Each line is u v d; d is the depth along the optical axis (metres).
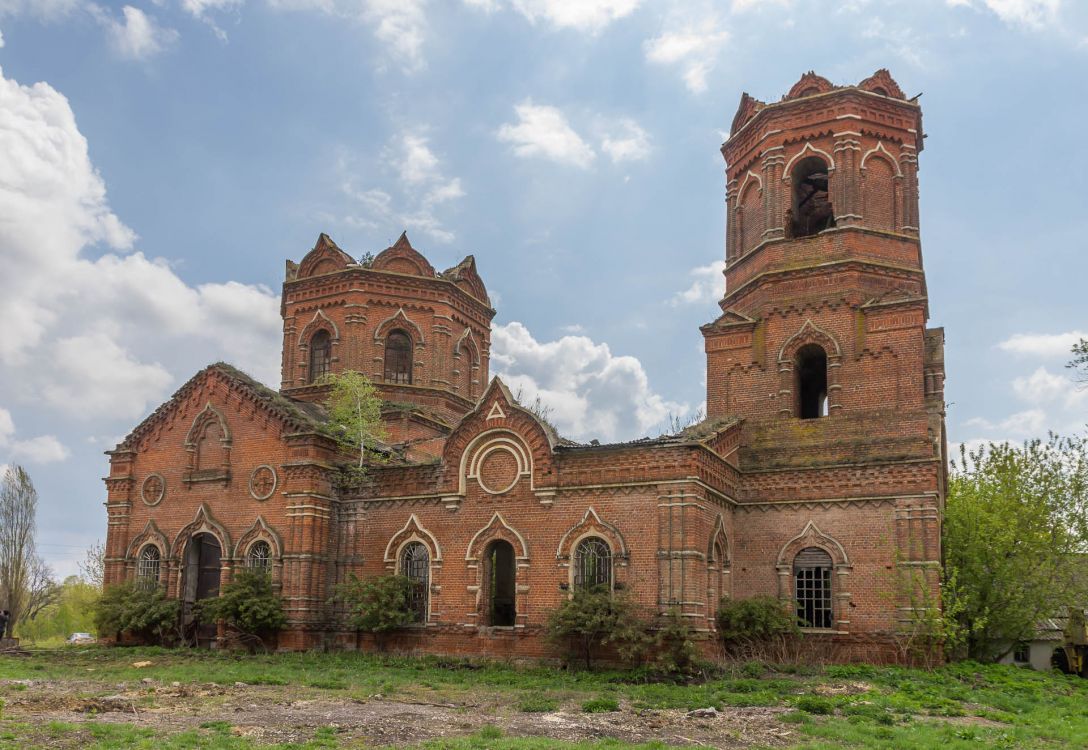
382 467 35.03
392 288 43.91
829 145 36.50
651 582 29.61
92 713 20.03
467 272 47.03
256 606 33.38
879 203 36.19
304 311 44.44
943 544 34.59
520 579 31.70
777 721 20.20
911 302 33.62
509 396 33.19
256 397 36.84
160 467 38.88
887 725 19.94
